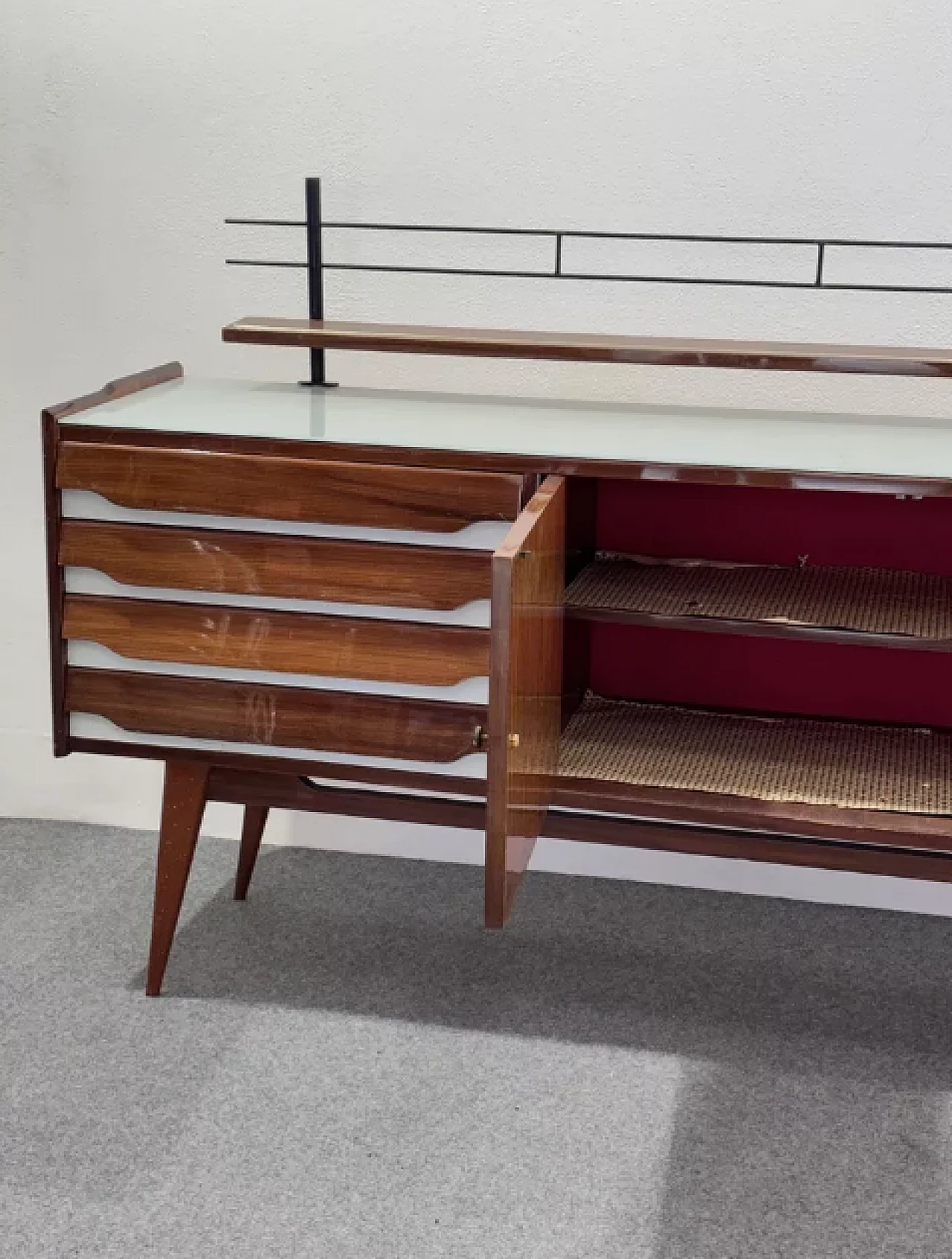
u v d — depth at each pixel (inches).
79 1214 72.1
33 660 110.9
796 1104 81.1
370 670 80.4
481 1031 87.7
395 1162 76.0
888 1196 74.0
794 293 94.9
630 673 95.2
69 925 98.6
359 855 109.9
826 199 92.7
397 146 97.2
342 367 101.7
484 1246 70.2
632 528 91.7
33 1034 86.4
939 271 92.5
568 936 98.6
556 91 94.2
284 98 97.8
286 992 91.3
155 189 101.0
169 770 87.0
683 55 92.0
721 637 93.4
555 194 96.0
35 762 112.7
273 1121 79.1
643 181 94.7
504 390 100.4
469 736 80.3
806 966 95.4
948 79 89.3
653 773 84.8
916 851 81.6
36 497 108.0
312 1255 69.4
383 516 78.7
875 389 95.7
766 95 91.7
